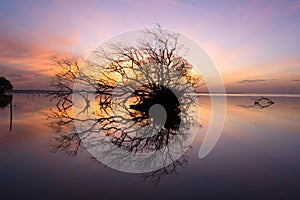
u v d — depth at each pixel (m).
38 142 10.78
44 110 26.75
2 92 66.75
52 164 7.70
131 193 5.64
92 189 5.86
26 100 48.09
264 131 13.91
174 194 5.59
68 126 15.99
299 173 6.87
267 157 8.45
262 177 6.59
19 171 7.00
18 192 5.64
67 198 5.38
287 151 9.24
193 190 5.80
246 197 5.41
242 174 6.83
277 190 5.76
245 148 9.79
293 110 30.17
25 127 15.00
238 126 15.99
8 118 19.30
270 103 48.00
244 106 39.53
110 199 5.34
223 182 6.26
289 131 13.84
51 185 6.04
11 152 8.99
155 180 6.45
